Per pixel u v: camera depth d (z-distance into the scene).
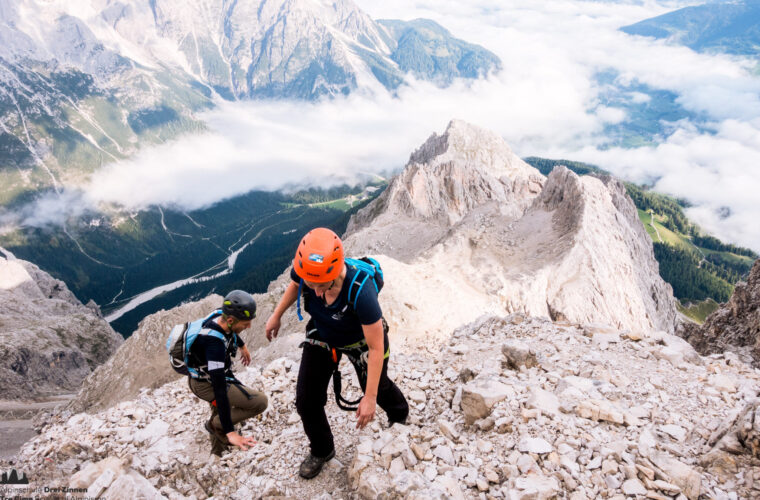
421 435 5.90
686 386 6.77
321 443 5.61
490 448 5.49
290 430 6.77
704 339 23.16
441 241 66.81
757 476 4.64
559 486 4.76
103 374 58.50
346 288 4.52
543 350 8.24
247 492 5.65
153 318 61.75
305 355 5.34
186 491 5.77
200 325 5.48
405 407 6.11
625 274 62.47
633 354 7.95
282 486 5.65
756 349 19.70
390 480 5.08
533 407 5.93
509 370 7.46
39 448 6.51
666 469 4.84
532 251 60.66
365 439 6.41
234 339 5.75
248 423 7.12
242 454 6.36
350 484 5.47
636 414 5.97
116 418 7.27
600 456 5.12
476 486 4.96
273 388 7.90
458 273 52.72
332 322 4.79
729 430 5.27
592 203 70.94
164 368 57.28
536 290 50.97
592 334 8.89
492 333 9.79
